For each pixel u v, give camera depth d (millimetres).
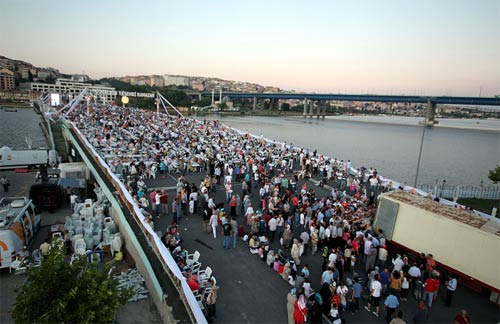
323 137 106750
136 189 22000
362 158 71062
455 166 69312
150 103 149750
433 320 11758
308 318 11734
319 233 16234
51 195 26078
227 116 186625
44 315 7500
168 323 11383
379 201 16562
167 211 19969
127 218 18094
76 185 28344
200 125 50469
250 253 15914
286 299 12641
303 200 20516
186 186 20906
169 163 28938
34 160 42750
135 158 28875
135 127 44562
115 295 8609
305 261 15445
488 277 12742
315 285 13516
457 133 169250
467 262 13281
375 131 150125
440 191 37250
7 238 16484
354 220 17391
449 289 12375
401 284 12758
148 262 14070
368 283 13117
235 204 18859
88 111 56094
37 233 21922
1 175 39031
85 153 30750
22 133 93062
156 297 13352
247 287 13242
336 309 11398
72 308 7844
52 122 68750
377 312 12086
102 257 17828
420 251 14812
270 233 17703
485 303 12844
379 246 14953
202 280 12906
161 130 43500
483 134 174250
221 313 11680
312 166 31516
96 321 7875
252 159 30172
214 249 16047
